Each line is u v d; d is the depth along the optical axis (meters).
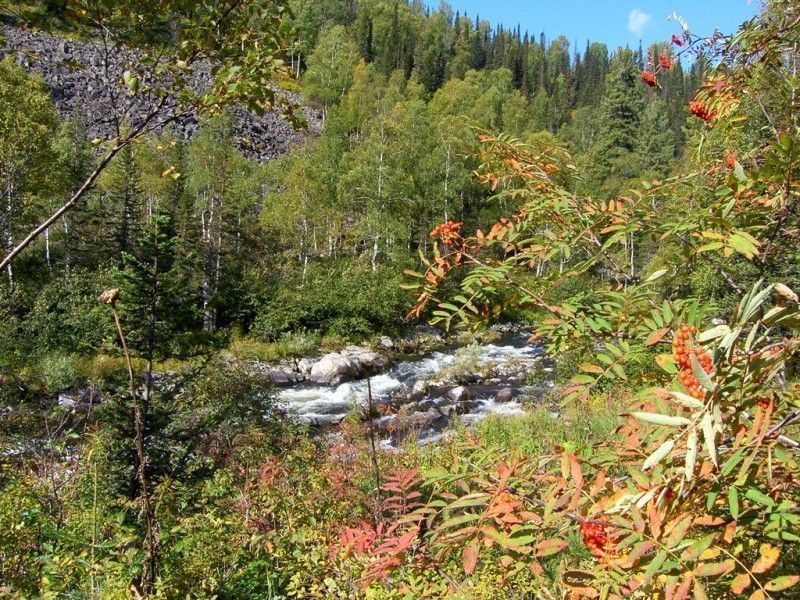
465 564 1.46
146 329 8.56
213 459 8.51
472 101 49.31
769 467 1.20
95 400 14.34
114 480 7.39
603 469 1.62
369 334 26.00
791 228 2.00
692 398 1.16
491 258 2.54
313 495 5.17
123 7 2.62
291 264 31.42
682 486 1.28
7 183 23.67
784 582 1.13
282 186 38.12
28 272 26.70
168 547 4.13
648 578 1.20
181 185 29.14
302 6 72.75
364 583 1.91
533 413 11.76
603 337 2.18
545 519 1.44
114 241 28.84
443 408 16.98
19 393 12.66
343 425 8.38
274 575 4.11
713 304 1.99
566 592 1.56
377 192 31.47
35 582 3.19
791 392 1.48
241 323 27.03
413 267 29.91
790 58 2.71
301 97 57.59
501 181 2.89
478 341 24.36
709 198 2.42
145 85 2.79
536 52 104.50
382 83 57.59
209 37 2.70
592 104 80.19
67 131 36.06
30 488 4.17
